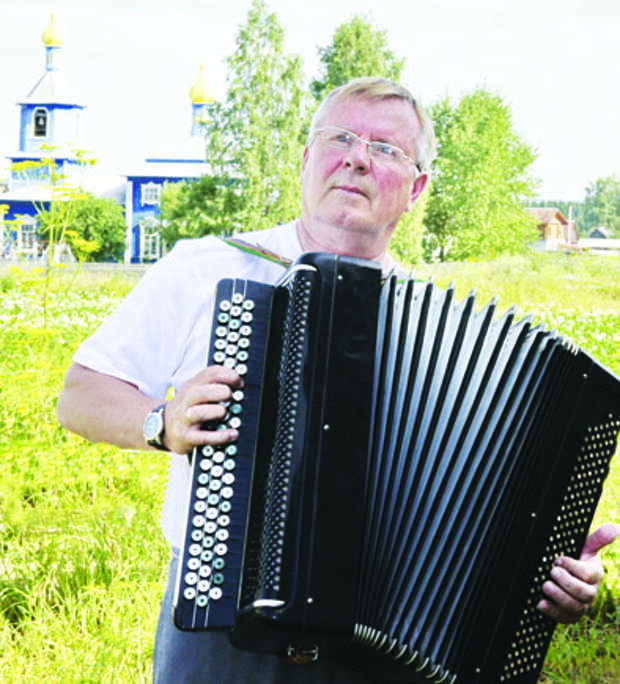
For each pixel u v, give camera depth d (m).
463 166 53.00
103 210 63.00
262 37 47.09
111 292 22.94
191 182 48.56
